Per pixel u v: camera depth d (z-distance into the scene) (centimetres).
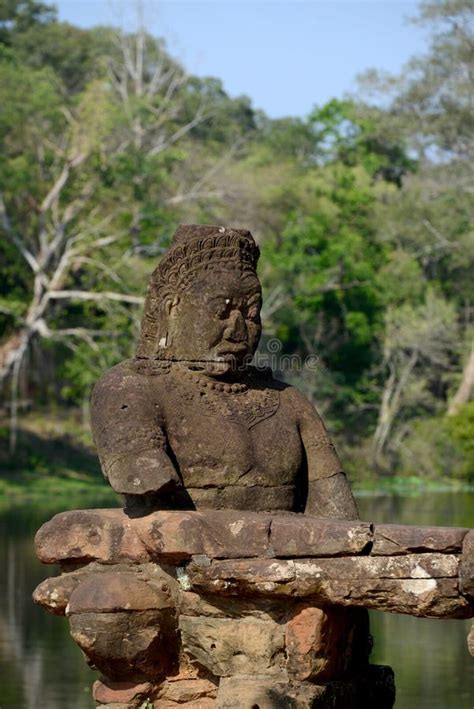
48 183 3488
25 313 3566
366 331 3916
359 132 4584
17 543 2091
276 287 3822
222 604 614
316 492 673
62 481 3288
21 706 1007
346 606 591
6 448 3450
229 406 661
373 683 663
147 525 615
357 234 4181
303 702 590
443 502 2802
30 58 5169
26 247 3547
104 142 3466
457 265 4206
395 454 3653
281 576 586
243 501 646
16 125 3244
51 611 647
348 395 3819
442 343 3894
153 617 616
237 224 4038
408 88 4053
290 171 4528
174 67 4403
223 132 5412
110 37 4703
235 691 601
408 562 570
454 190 4031
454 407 3712
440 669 1141
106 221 3381
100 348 3281
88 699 1041
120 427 631
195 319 668
